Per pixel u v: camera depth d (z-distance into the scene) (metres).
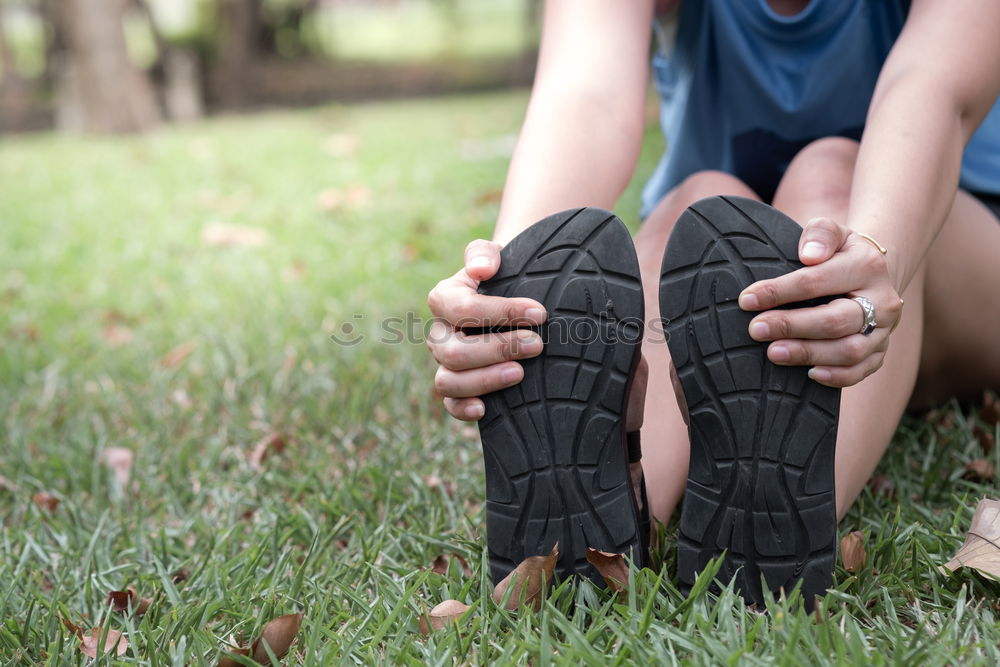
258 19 14.76
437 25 21.58
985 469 1.50
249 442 1.92
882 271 1.03
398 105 10.93
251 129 8.79
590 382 1.09
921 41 1.24
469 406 1.11
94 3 9.47
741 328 1.05
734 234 1.06
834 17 1.52
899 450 1.60
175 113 11.27
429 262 3.30
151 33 12.79
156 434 1.99
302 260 3.47
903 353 1.31
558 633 1.09
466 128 7.34
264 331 2.63
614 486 1.10
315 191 4.91
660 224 1.48
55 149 7.79
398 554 1.39
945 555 1.24
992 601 1.12
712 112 1.73
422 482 1.60
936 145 1.16
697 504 1.10
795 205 1.38
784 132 1.64
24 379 2.42
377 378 2.17
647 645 1.03
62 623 1.18
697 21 1.65
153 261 3.66
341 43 20.66
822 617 1.02
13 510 1.71
